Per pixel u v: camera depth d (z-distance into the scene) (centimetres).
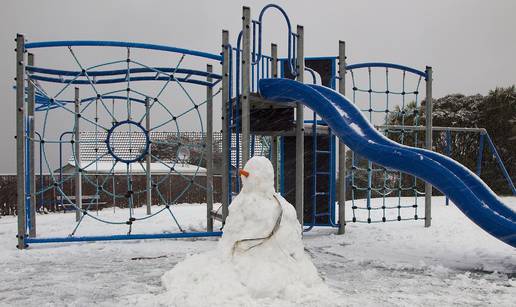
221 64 848
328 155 955
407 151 630
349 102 746
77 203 1130
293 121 849
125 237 797
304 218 962
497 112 2094
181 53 840
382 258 659
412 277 549
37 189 1609
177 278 466
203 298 408
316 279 454
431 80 995
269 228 448
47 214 1402
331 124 698
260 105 850
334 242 806
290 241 456
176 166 2186
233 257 451
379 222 1057
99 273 570
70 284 514
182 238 852
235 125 841
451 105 2245
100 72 928
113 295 465
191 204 1806
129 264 629
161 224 1034
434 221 1039
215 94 909
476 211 580
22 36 756
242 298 407
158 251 725
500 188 2039
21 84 754
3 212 1530
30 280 536
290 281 433
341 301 424
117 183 1842
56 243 802
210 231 895
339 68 889
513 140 2056
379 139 679
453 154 2123
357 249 737
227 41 842
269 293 419
